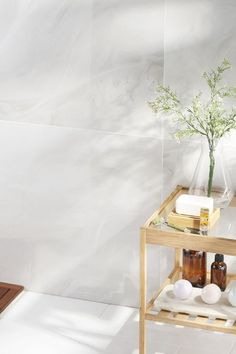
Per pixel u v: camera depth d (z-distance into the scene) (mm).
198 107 3605
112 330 3988
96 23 3850
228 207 3703
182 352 3812
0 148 4172
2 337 3939
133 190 4008
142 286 3602
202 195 3639
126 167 3984
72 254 4207
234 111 3711
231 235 3467
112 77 3891
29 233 4246
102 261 4164
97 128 3982
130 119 3914
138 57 3824
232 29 3656
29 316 4102
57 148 4074
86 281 4223
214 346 3855
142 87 3854
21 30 3975
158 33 3768
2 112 4117
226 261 3914
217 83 3734
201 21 3691
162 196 3963
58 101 4008
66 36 3916
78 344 3881
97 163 4027
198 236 3463
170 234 3498
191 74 3766
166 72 3801
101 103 3941
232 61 3691
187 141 3838
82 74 3936
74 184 4098
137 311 4145
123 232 4086
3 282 4332
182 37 3736
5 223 4273
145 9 3760
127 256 4113
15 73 4043
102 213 4094
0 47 4027
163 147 3891
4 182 4215
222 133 3580
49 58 3971
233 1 3623
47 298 4262
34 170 4145
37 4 3920
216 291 3604
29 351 3834
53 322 4055
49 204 4168
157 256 4062
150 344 3869
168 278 3818
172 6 3715
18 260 4305
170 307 3611
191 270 3766
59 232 4195
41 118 4062
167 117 3838
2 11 3980
